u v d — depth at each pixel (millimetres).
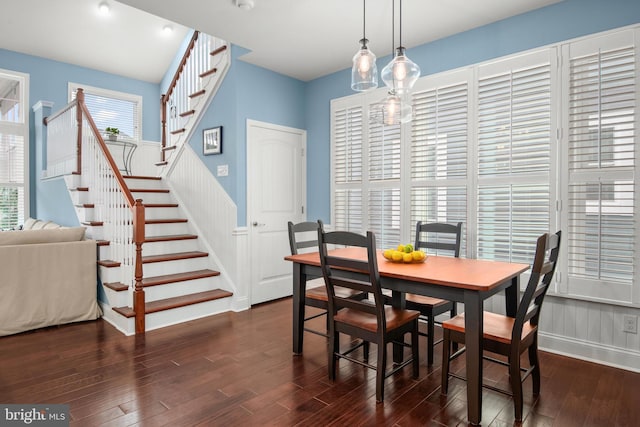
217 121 4305
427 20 3150
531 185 2998
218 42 4359
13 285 3260
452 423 1997
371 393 2299
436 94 3525
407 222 3738
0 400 2203
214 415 2057
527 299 1938
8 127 5445
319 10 2977
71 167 4664
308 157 4746
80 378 2473
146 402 2184
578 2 2785
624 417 2043
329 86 4488
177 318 3633
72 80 5883
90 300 3668
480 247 3271
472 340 2012
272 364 2707
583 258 2775
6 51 5332
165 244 4281
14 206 5535
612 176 2652
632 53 2570
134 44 5926
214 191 4328
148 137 6699
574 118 2811
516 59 3061
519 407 1995
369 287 2211
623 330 2660
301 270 2881
